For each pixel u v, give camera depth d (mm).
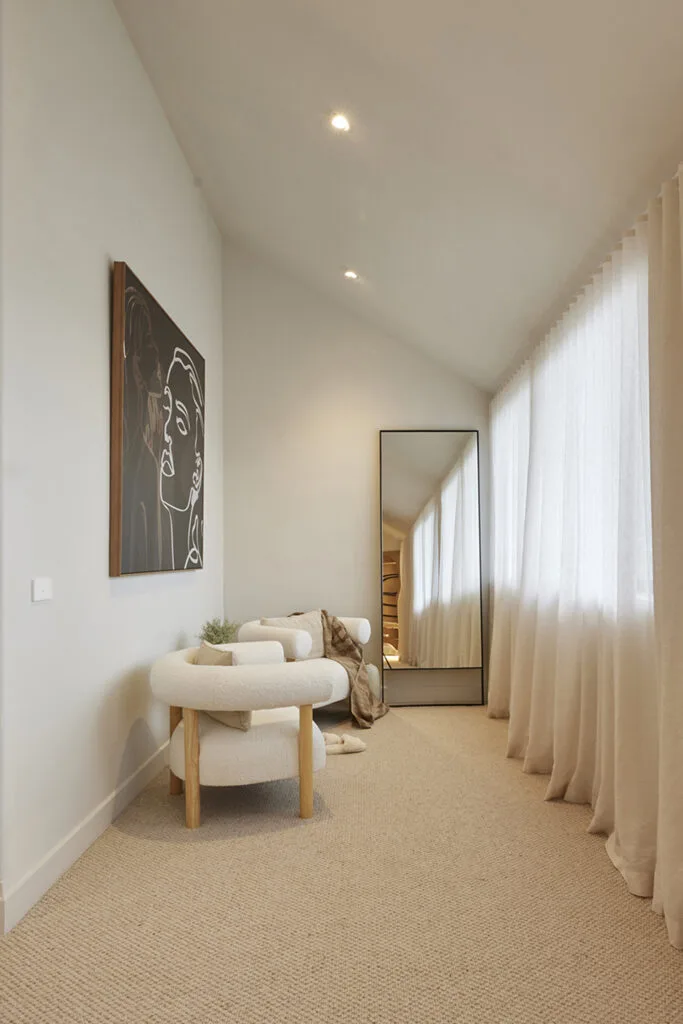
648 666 2479
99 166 2977
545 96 2375
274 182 4215
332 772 3631
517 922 2125
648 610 2494
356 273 4891
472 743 4227
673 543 2150
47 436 2428
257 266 5801
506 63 2326
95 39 2934
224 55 3189
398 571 5602
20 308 2242
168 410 3807
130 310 3174
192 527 4363
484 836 2787
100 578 2912
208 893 2305
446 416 5727
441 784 3434
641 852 2373
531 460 3988
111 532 3023
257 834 2807
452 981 1822
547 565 3627
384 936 2039
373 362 5746
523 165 2811
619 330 2848
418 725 4723
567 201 2883
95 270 2912
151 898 2275
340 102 3059
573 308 3383
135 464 3234
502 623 4906
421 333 5305
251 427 5707
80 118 2773
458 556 5617
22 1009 1714
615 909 2211
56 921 2135
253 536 5648
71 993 1776
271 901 2250
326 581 5629
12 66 2213
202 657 3123
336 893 2307
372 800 3203
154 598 3713
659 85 2072
